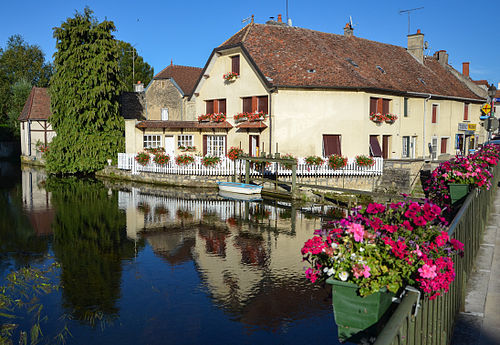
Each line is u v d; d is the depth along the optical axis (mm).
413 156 31281
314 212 20031
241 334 8039
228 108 30156
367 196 23141
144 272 11453
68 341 7758
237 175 27297
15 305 9266
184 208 20719
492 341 4359
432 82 33656
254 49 28328
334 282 3549
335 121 26766
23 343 7645
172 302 9500
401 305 2965
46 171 37281
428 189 9773
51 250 13516
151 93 38875
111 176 33125
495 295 5496
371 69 29781
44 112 47188
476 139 38594
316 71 27125
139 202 22328
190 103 36281
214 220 18031
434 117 33312
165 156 28719
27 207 20891
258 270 11617
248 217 18719
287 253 13219
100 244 14250
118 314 8891
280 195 24500
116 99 35062
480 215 7723
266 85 26297
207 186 27469
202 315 8859
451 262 3582
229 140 30203
